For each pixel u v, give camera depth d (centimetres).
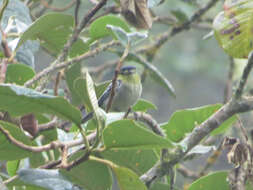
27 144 480
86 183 479
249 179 498
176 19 1090
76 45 744
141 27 521
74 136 560
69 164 439
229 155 500
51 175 446
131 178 430
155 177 496
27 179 432
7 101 440
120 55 900
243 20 477
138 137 420
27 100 439
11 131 473
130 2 515
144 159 543
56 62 666
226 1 483
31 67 692
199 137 492
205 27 1239
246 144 505
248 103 486
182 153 490
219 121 492
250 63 471
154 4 566
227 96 1085
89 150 436
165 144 414
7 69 662
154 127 543
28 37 621
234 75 1154
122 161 542
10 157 482
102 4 648
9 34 643
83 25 654
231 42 480
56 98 432
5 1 598
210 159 923
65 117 448
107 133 423
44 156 677
